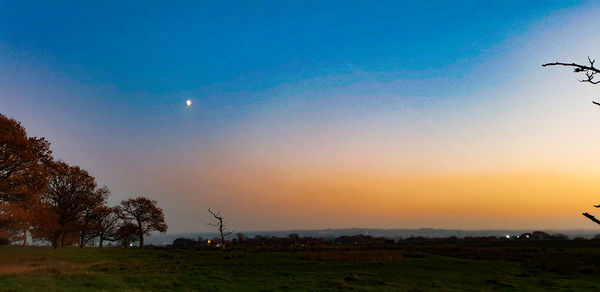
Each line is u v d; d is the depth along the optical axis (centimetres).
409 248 8712
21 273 3478
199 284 3272
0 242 7638
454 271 4381
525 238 15662
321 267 4672
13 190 5238
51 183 7375
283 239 13175
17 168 5366
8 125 5322
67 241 8675
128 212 9494
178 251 7781
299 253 6862
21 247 6575
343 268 4578
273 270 4375
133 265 4759
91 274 3581
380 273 4144
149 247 10238
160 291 2888
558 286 3375
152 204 9762
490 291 3102
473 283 3541
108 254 6331
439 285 3391
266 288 3117
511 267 4828
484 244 10794
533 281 3662
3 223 5538
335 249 8475
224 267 4662
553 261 5306
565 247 8119
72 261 5044
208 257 6200
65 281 3127
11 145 5144
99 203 8156
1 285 2659
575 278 3875
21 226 5956
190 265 4881
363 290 3069
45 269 3909
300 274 4041
